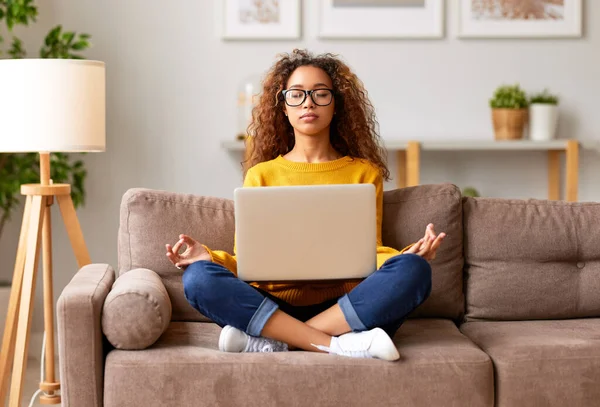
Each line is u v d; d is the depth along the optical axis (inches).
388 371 71.8
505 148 136.8
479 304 92.5
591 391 73.7
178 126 149.3
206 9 147.9
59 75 95.2
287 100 92.6
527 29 147.3
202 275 75.4
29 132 94.7
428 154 150.4
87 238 149.4
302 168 92.4
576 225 93.8
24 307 96.1
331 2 147.4
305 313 82.1
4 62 95.2
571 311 92.6
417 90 148.7
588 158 149.3
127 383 71.8
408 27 147.5
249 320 75.0
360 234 75.4
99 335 74.4
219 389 71.6
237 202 74.7
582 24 147.7
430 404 71.8
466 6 147.4
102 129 100.1
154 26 147.9
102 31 147.6
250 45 148.4
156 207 92.0
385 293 74.5
